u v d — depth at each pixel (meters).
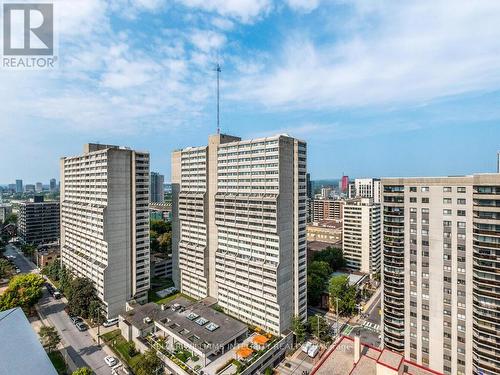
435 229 80.25
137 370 81.38
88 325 110.62
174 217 142.25
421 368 68.38
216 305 117.69
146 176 124.25
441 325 79.25
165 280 154.25
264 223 100.62
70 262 141.00
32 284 120.62
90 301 112.31
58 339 92.38
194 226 130.12
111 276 114.31
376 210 167.25
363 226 168.12
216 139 121.69
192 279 131.75
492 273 69.06
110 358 88.56
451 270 77.75
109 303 113.50
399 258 88.62
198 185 129.12
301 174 107.88
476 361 71.81
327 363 64.75
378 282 158.50
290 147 103.31
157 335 96.62
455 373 77.00
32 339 67.88
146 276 124.19
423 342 82.31
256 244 103.56
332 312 127.69
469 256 75.00
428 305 81.44
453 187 77.38
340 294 126.75
